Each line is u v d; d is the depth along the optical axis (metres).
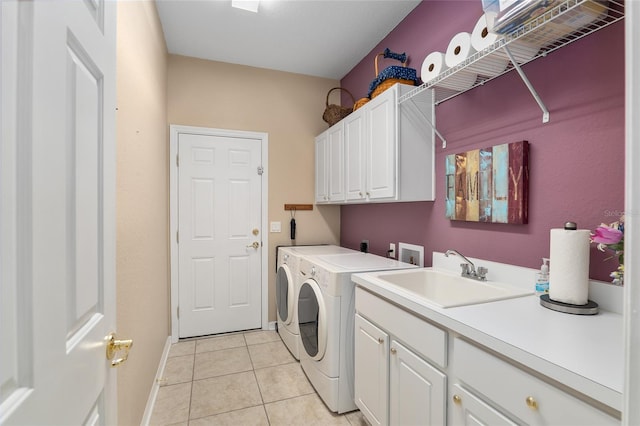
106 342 0.78
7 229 0.42
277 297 3.04
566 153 1.29
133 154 1.50
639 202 0.47
